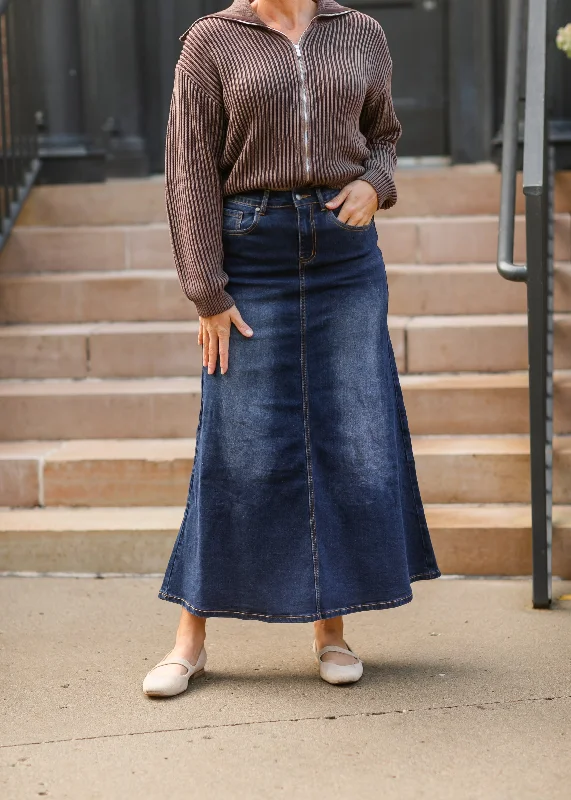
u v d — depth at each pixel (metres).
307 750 2.14
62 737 2.22
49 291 4.32
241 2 2.33
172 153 2.33
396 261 4.46
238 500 2.40
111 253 4.56
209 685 2.48
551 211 4.11
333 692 2.43
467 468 3.48
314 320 2.37
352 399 2.40
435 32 5.80
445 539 3.24
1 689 2.47
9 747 2.18
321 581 2.39
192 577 2.46
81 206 4.78
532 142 2.82
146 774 2.06
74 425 3.86
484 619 2.88
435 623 2.86
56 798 1.97
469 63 5.70
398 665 2.58
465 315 4.20
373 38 2.39
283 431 2.38
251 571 2.41
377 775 2.04
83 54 5.68
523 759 2.09
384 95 2.44
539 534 2.90
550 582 3.05
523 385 3.69
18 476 3.60
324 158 2.29
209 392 2.41
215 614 2.43
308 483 2.39
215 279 2.31
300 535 2.40
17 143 4.99
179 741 2.19
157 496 3.57
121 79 5.79
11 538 3.35
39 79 5.16
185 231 2.31
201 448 2.43
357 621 2.89
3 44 4.70
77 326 4.28
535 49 3.03
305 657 2.66
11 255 4.58
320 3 2.37
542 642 2.71
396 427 2.50
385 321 2.46
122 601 3.10
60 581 3.29
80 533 3.34
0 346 4.12
